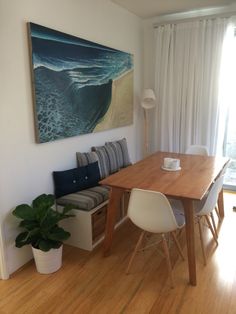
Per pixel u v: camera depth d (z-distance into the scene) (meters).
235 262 2.41
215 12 3.79
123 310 1.88
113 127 3.68
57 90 2.62
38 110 2.41
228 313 1.85
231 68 3.82
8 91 2.14
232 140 4.14
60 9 2.61
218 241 2.75
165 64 4.11
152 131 4.55
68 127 2.82
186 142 4.18
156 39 4.14
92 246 2.60
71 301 1.97
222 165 2.83
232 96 3.97
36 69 2.35
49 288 2.11
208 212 2.31
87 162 3.02
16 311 1.89
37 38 2.33
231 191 4.14
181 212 2.34
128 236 2.87
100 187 2.90
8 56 2.12
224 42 3.73
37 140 2.45
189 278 2.16
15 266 2.31
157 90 4.27
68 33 2.74
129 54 3.90
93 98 3.19
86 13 2.99
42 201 2.31
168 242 2.72
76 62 2.85
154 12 3.95
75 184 2.78
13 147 2.24
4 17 2.06
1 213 2.15
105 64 3.36
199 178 2.39
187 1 3.50
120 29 3.69
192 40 3.89
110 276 2.24
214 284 2.14
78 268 2.35
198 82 3.96
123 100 3.86
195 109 4.06
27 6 2.25
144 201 1.96
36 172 2.50
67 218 2.61
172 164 2.68
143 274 2.26
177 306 1.92
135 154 4.50
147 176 2.47
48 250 2.14
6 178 2.19
